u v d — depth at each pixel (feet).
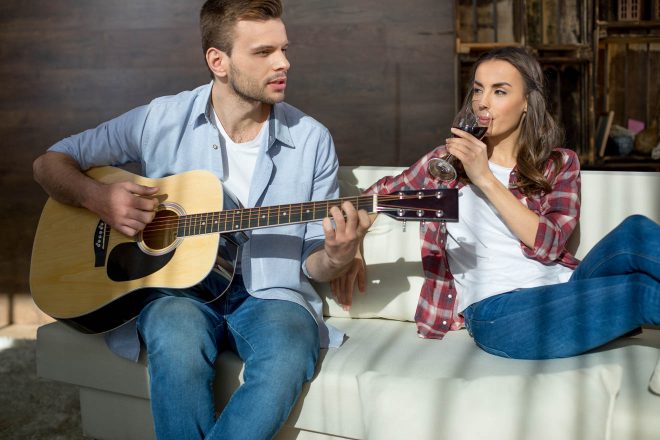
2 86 12.17
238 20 6.50
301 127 7.02
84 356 7.01
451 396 5.66
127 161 7.27
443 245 6.94
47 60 12.07
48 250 6.91
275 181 6.93
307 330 6.30
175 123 7.00
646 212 6.80
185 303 6.41
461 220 6.77
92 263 6.75
